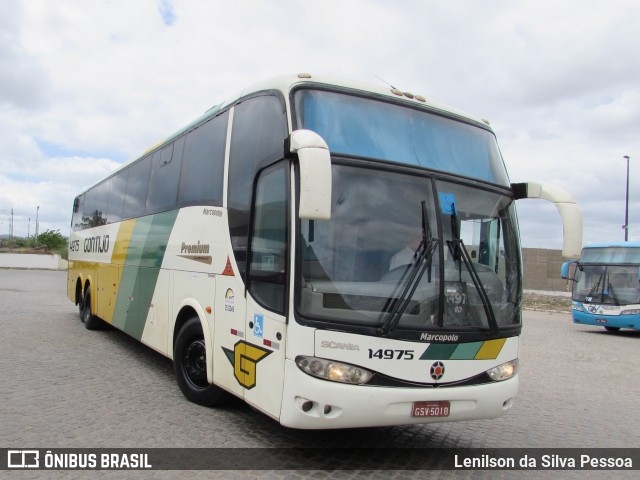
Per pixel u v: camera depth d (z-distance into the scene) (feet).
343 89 17.99
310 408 15.12
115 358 31.68
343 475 16.20
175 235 24.91
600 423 24.04
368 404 15.03
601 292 63.77
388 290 15.72
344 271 15.57
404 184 16.97
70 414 20.53
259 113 18.84
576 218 18.11
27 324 44.55
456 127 19.66
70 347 34.68
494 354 17.11
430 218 16.88
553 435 21.85
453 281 16.65
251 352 17.47
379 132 17.83
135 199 32.12
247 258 18.13
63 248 233.55
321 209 13.83
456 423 22.85
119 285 33.65
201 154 23.39
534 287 159.43
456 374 16.26
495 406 16.96
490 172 19.65
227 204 20.25
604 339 58.49
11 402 21.70
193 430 19.30
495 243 18.39
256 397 16.99
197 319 22.26
